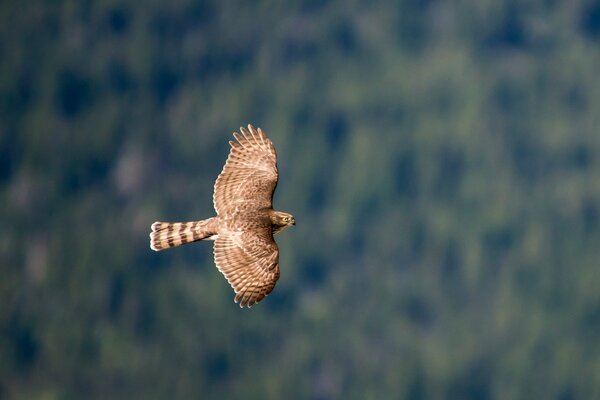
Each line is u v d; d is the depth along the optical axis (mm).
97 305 97000
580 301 95688
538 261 103438
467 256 107250
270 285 13938
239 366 91938
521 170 122500
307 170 122250
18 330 94625
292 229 110625
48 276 99562
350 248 110562
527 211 113562
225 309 96125
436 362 87125
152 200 120188
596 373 87188
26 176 122375
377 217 116125
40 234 115312
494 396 86688
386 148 123500
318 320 96062
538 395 86875
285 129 127875
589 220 111812
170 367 90938
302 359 90875
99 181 123875
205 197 124125
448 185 120500
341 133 129125
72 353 91938
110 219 115750
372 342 95438
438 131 125250
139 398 89000
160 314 95688
